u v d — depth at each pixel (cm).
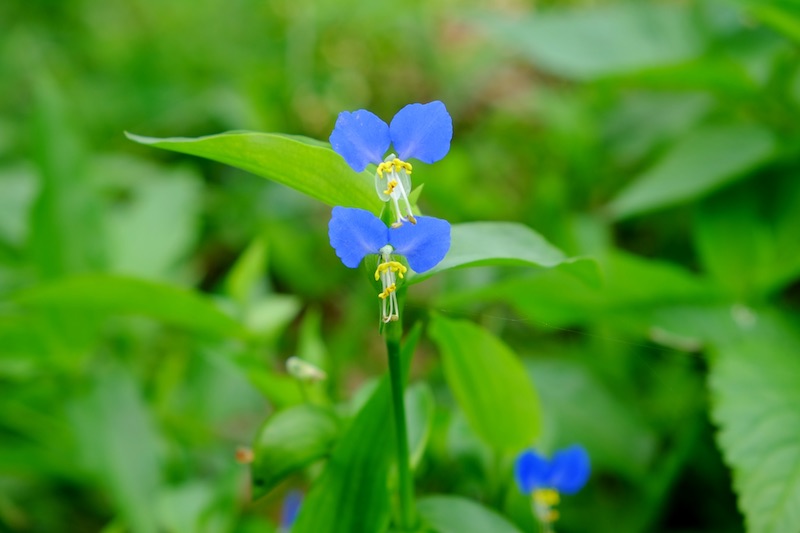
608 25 75
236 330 55
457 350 46
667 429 59
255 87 89
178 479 58
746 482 49
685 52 72
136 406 57
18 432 59
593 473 56
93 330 57
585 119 83
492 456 49
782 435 50
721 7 73
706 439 56
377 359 71
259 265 57
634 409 58
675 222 75
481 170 87
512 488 49
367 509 45
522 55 100
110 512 61
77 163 62
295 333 77
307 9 97
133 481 55
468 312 65
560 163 84
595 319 58
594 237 68
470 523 45
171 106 100
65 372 59
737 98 65
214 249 87
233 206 87
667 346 60
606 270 56
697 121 71
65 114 61
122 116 100
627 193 64
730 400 51
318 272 79
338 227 41
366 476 44
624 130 81
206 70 104
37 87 61
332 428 45
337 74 95
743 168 61
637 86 69
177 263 77
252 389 65
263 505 59
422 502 45
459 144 93
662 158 69
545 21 75
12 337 57
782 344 56
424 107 41
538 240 43
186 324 55
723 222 61
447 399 60
